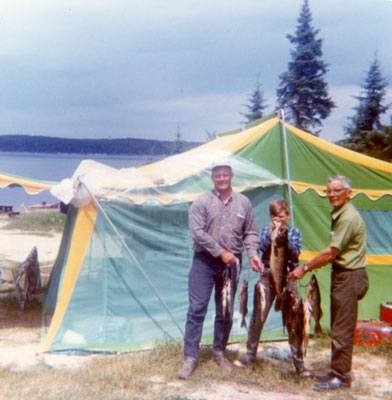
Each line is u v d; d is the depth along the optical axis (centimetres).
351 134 3741
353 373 554
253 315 538
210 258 533
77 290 619
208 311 652
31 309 820
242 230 541
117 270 627
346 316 488
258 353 612
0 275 879
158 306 635
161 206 647
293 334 521
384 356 606
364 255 491
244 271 665
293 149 723
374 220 750
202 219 528
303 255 703
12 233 2055
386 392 498
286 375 526
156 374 529
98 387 491
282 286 509
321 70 3988
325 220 718
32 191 707
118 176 664
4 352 604
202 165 684
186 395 479
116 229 630
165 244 646
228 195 534
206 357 574
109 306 621
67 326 613
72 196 616
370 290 733
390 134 3177
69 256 622
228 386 503
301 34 3959
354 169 747
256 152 715
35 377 514
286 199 698
